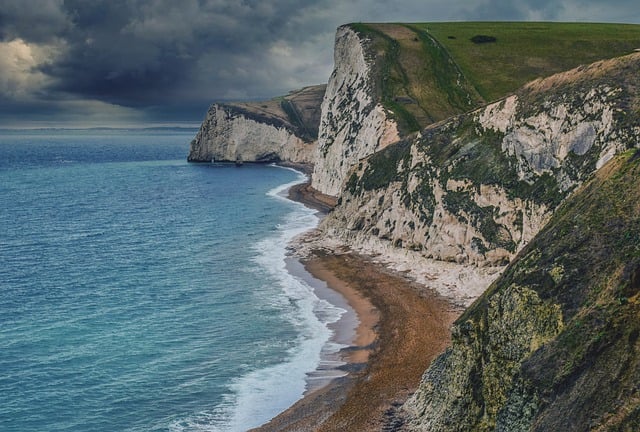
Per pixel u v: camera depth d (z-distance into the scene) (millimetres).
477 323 36688
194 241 91125
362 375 45812
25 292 65625
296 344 51938
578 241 35281
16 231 98625
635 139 55750
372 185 89375
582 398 27797
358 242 84812
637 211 34469
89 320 57312
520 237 63719
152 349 50844
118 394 43312
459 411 35250
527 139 66250
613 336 29125
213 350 50688
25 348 50719
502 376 33938
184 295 64875
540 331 32969
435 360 39406
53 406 41656
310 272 73750
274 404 42062
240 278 71375
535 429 28609
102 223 106250
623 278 30875
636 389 26438
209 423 39750
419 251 74500
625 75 61656
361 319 57438
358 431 37906
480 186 69000
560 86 67188
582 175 58781
